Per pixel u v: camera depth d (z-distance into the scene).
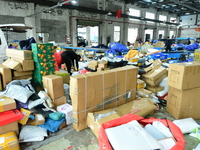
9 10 8.48
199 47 7.64
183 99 2.10
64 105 2.22
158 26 17.30
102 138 1.05
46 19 9.98
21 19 8.97
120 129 1.12
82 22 11.77
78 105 1.81
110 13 11.71
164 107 2.60
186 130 1.83
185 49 7.55
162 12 17.33
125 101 2.39
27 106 1.90
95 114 1.87
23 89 1.97
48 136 1.83
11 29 4.70
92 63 3.66
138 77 2.93
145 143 0.97
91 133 1.90
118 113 1.93
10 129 1.60
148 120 1.36
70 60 4.38
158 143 1.00
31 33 9.38
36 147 1.65
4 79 2.20
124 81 2.29
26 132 1.71
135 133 1.06
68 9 10.85
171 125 1.27
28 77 2.57
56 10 10.30
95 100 1.96
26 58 2.42
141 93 2.62
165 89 2.87
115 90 2.18
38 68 2.50
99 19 12.44
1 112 1.62
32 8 9.16
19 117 1.63
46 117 1.92
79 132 1.91
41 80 2.54
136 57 3.96
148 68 3.14
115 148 0.94
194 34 18.59
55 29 10.52
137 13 15.16
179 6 14.90
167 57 5.27
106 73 2.00
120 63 3.34
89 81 1.83
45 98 2.04
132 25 14.94
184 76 1.96
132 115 1.41
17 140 1.51
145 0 13.02
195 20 18.19
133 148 0.94
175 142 1.08
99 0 12.07
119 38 14.30
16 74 2.38
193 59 5.25
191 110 2.22
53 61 2.67
